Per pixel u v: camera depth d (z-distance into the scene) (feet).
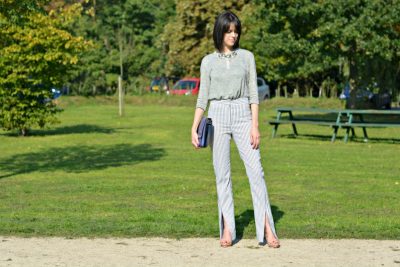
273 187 39.01
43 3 49.62
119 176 44.32
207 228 25.77
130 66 196.95
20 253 22.63
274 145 66.13
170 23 186.09
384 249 23.16
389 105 120.06
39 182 41.57
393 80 120.06
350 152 59.52
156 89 185.78
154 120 104.37
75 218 28.50
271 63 156.15
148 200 34.37
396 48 98.78
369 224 26.94
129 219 28.12
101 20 209.67
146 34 214.48
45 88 78.48
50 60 76.64
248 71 24.26
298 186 39.42
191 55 180.34
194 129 24.21
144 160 53.88
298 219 28.25
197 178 43.24
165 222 27.30
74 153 59.72
